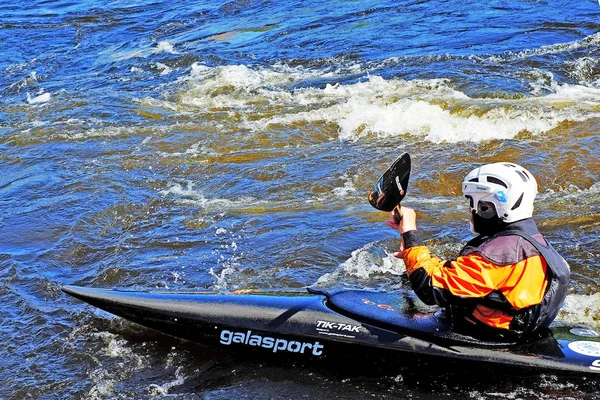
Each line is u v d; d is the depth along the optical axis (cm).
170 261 1037
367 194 1223
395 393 716
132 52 2347
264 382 751
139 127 1609
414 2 2588
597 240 1023
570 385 679
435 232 1084
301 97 1741
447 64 1886
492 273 643
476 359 686
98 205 1230
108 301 838
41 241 1117
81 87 1989
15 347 844
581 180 1224
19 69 2270
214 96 1803
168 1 3122
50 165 1432
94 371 791
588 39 2002
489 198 646
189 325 805
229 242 1085
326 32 2341
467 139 1429
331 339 746
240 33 2456
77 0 3272
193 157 1434
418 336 718
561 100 1570
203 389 750
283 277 977
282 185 1277
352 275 978
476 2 2503
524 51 1950
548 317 673
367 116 1547
